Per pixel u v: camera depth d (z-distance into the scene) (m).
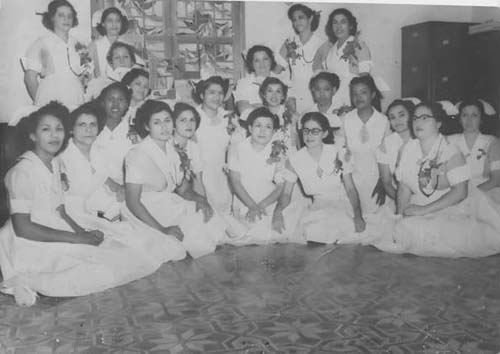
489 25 3.62
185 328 2.83
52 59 3.23
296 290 3.20
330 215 3.68
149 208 3.47
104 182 3.37
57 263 3.22
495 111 3.71
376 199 3.70
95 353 2.63
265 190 3.64
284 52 3.56
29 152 3.21
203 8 3.45
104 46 3.33
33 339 2.76
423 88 3.66
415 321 2.95
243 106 3.57
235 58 3.52
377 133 3.67
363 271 3.41
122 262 3.33
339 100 3.64
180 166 3.52
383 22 3.62
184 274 3.36
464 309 3.07
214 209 3.60
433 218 3.70
